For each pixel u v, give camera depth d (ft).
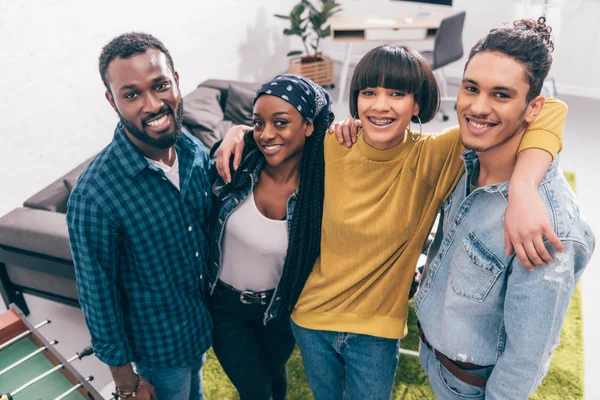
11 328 4.72
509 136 3.20
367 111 3.83
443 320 3.95
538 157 3.14
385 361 4.67
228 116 11.61
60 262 7.29
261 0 16.28
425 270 4.44
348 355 4.73
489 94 3.07
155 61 3.73
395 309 4.47
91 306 4.16
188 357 4.81
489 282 3.49
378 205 4.10
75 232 3.97
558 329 3.37
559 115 3.31
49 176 9.55
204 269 4.79
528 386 3.48
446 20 13.30
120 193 3.96
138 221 4.06
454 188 3.92
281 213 4.51
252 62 16.56
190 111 10.76
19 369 4.51
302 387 6.99
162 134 3.89
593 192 11.58
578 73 16.53
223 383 7.12
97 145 10.53
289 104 4.09
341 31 15.69
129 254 4.24
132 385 4.56
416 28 14.84
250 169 4.45
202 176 4.59
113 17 10.30
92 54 9.91
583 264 3.30
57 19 9.01
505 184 3.35
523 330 3.27
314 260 4.58
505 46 2.98
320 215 4.38
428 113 3.97
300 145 4.33
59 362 4.38
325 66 17.25
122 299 4.53
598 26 15.56
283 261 4.66
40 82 8.95
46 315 8.63
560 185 3.17
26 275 8.00
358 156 4.15
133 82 3.67
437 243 4.33
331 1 16.01
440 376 4.31
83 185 3.92
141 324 4.53
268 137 4.17
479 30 17.26
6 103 8.46
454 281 3.73
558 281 3.08
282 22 17.94
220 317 5.05
